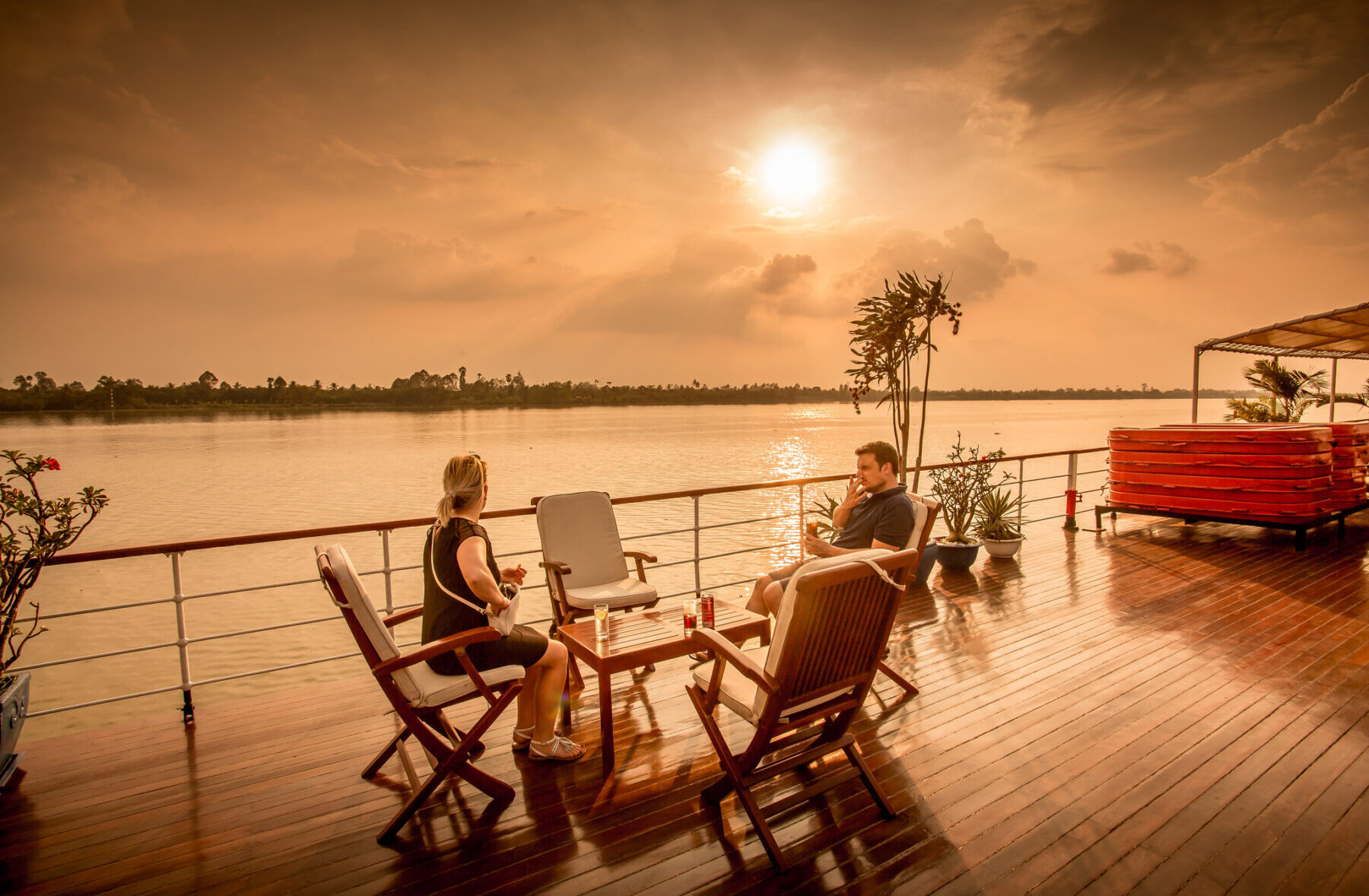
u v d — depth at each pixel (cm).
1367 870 220
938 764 289
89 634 1909
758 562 2369
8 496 283
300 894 220
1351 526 809
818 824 251
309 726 338
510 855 237
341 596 247
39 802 273
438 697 260
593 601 397
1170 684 365
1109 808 256
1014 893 213
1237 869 222
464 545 275
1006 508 664
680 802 267
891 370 673
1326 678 370
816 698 246
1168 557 659
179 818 262
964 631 452
